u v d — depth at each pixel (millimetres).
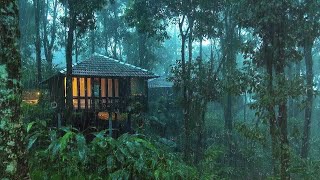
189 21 18172
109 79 20234
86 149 5754
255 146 16797
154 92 30359
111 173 5539
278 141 8586
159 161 6113
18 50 2898
